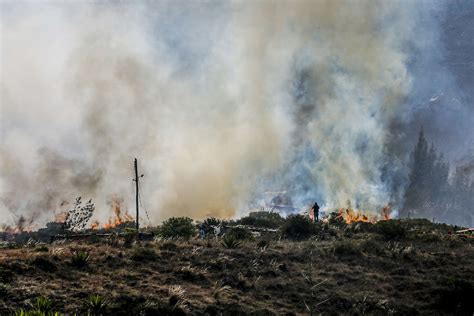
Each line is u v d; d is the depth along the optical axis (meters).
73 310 17.70
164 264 24.14
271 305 21.30
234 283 22.94
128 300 19.03
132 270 22.67
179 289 20.59
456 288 23.02
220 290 21.62
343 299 22.45
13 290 18.39
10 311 16.91
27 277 19.89
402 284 24.52
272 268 25.27
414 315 21.69
